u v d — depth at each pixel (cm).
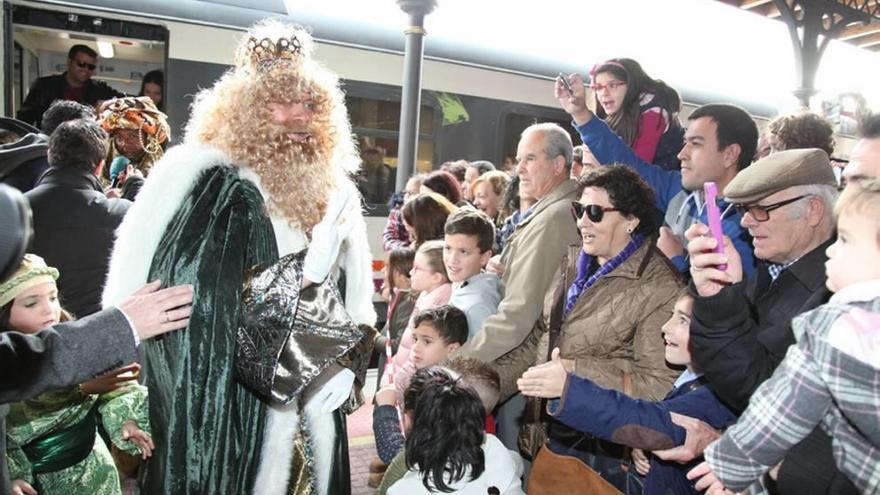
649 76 292
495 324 221
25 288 172
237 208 158
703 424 162
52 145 279
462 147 634
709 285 143
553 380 162
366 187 590
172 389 152
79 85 506
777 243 159
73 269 270
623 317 189
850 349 105
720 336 143
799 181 154
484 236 255
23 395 126
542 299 222
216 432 149
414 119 535
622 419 158
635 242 193
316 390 169
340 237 160
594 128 257
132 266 155
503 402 229
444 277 281
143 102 388
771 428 118
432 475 163
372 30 588
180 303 143
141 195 160
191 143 173
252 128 167
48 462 190
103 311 138
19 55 488
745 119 223
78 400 193
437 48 617
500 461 170
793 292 156
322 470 172
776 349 149
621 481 186
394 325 329
